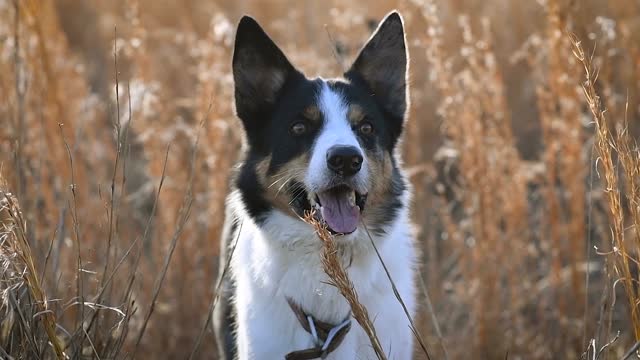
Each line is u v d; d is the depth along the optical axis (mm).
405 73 6430
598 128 5562
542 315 8023
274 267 5855
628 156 5543
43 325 5535
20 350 5613
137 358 7941
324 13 11641
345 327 5703
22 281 5371
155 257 8359
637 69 7875
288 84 6246
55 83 8195
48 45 8719
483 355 7852
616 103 7883
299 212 5809
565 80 7477
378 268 5848
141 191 9133
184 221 6238
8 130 7711
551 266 8172
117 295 7574
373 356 5777
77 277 5879
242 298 6016
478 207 7832
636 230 5500
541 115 8023
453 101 7875
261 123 6258
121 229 8328
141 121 8461
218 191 8305
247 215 6152
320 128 5926
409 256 6184
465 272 8117
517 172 7953
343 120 5961
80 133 7562
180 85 10773
